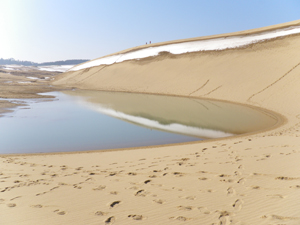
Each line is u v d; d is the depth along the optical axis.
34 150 8.67
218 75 26.20
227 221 3.31
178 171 5.37
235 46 31.22
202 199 3.98
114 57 48.81
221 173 5.08
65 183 4.88
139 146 9.12
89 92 30.92
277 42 27.52
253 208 3.61
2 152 8.44
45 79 54.47
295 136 8.30
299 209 3.46
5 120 13.71
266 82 20.80
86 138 10.30
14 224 3.37
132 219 3.46
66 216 3.57
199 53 33.94
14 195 4.31
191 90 25.61
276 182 4.45
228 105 18.66
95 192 4.41
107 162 6.37
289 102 16.19
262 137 8.59
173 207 3.77
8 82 38.41
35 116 14.98
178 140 9.91
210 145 7.83
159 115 15.43
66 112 16.48
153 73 33.94
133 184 4.75
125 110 17.38
